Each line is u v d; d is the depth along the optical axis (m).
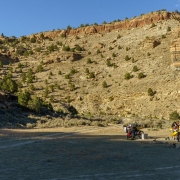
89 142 21.05
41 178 9.34
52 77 103.62
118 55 114.19
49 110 55.66
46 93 85.31
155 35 122.44
